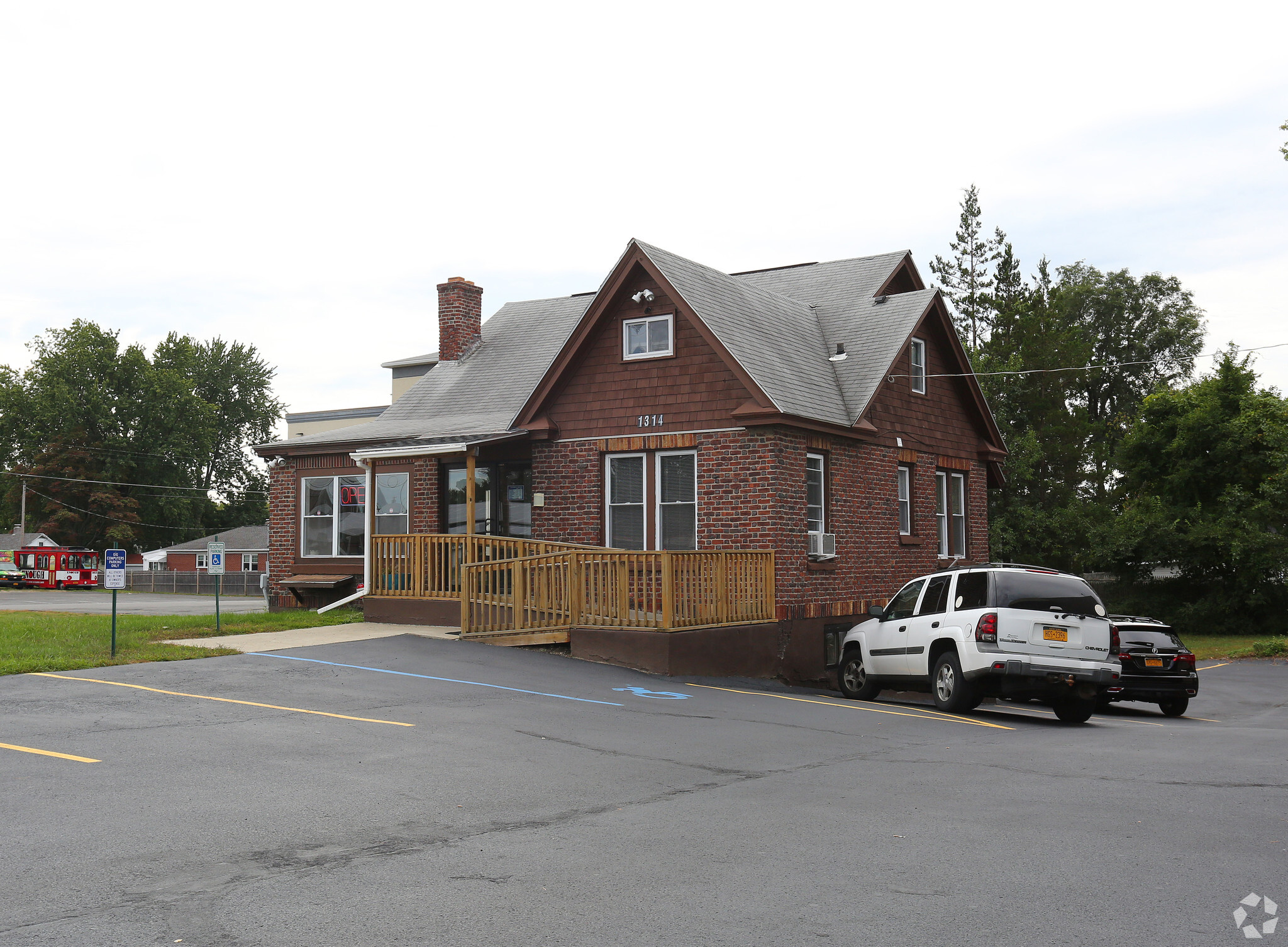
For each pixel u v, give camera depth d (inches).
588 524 859.4
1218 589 1359.5
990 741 460.8
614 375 855.7
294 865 249.6
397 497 959.6
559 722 462.3
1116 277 2534.5
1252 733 510.0
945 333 1023.0
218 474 3764.8
